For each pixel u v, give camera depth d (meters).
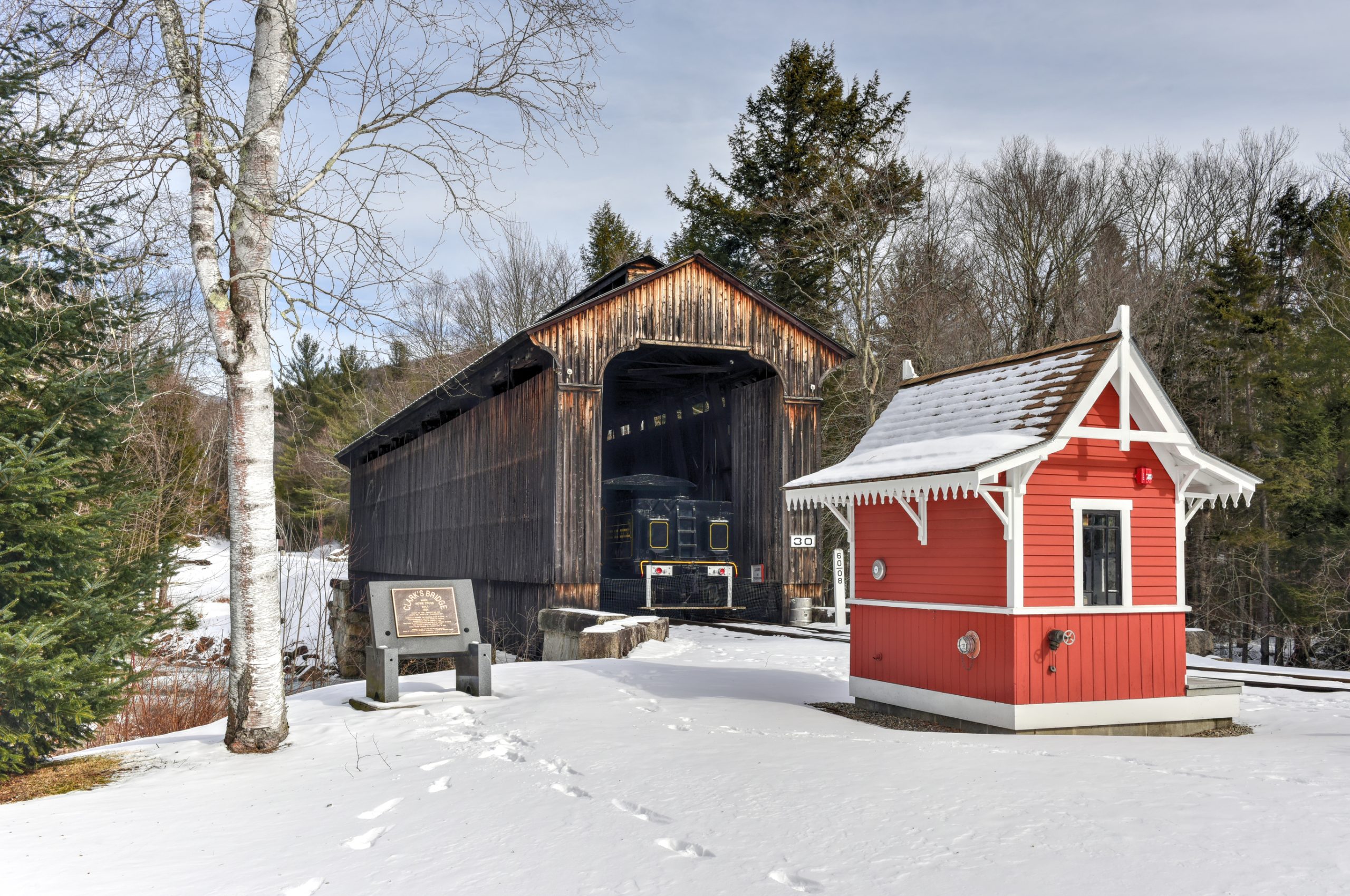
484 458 29.53
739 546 28.20
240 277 9.90
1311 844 5.39
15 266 10.67
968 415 11.74
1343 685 14.47
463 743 9.91
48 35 9.94
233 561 10.38
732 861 5.67
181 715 16.73
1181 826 5.84
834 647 19.59
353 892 5.57
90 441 11.52
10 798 8.88
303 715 12.21
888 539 12.14
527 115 10.87
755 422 27.75
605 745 9.31
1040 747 9.02
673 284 25.16
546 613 21.98
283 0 10.09
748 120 46.62
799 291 43.78
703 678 14.69
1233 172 43.66
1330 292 35.38
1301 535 32.53
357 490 49.22
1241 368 35.34
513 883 5.52
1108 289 36.94
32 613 10.42
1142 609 10.77
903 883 5.10
